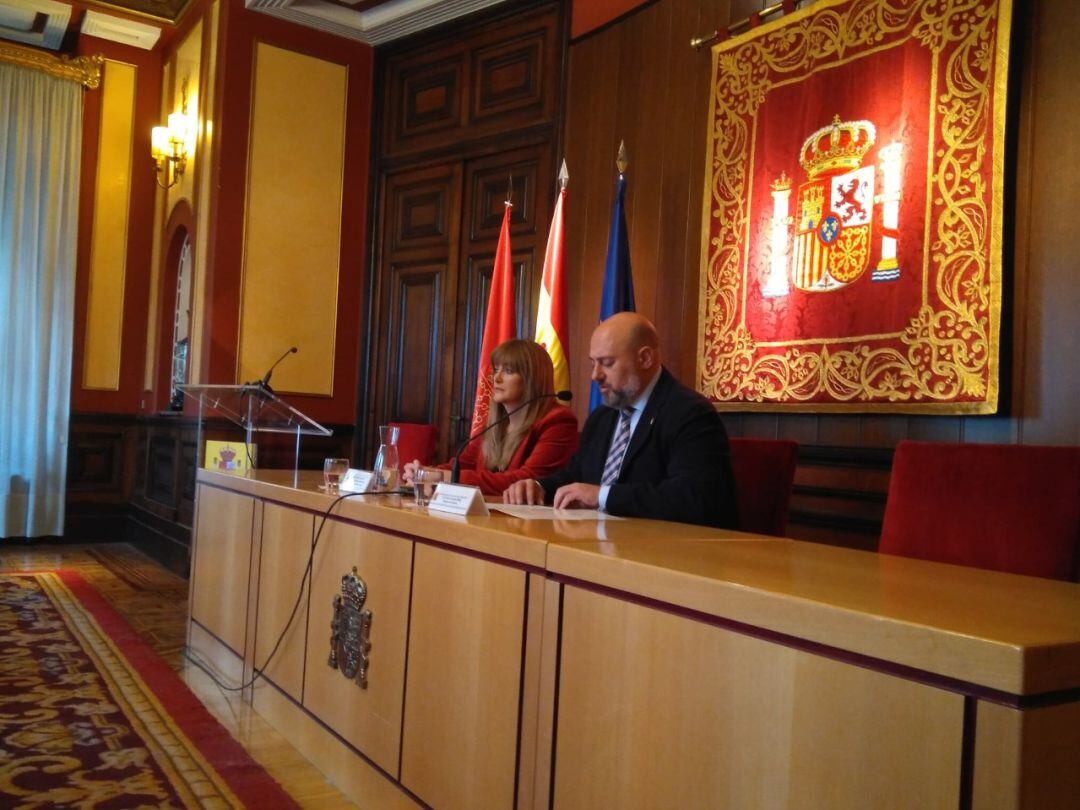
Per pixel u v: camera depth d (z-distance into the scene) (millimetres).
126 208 6789
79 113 6527
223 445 3707
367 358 5867
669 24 4188
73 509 6590
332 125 5828
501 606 1628
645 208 4254
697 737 1189
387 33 5777
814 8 3439
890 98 3150
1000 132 2799
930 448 1999
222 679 3061
